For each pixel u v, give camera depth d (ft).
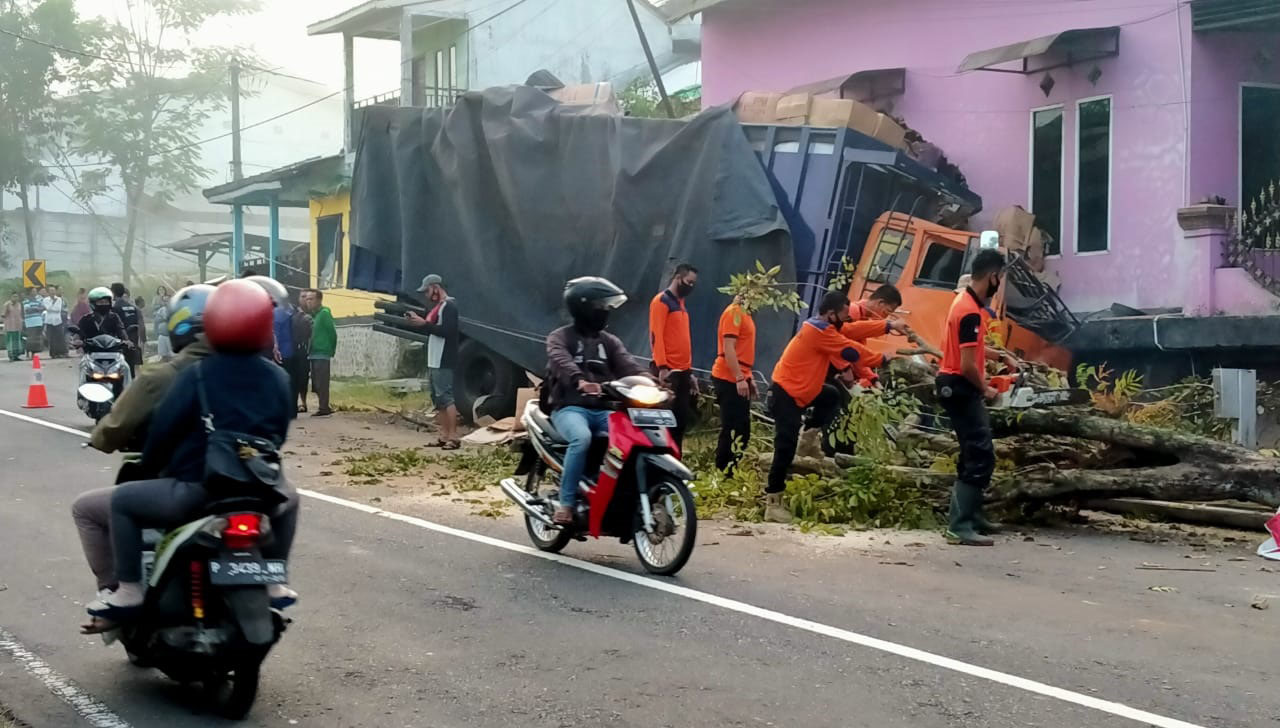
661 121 46.96
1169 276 53.98
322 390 59.16
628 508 25.79
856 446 33.27
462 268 52.08
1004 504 31.81
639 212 46.83
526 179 49.83
